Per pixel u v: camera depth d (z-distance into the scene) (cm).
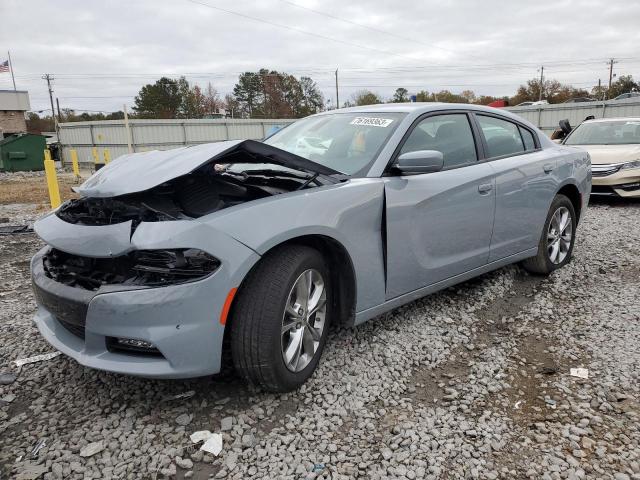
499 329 367
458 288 444
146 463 224
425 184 338
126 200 281
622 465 222
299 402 271
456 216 360
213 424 252
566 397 276
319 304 289
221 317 241
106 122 3309
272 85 7425
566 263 506
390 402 272
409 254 329
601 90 7231
